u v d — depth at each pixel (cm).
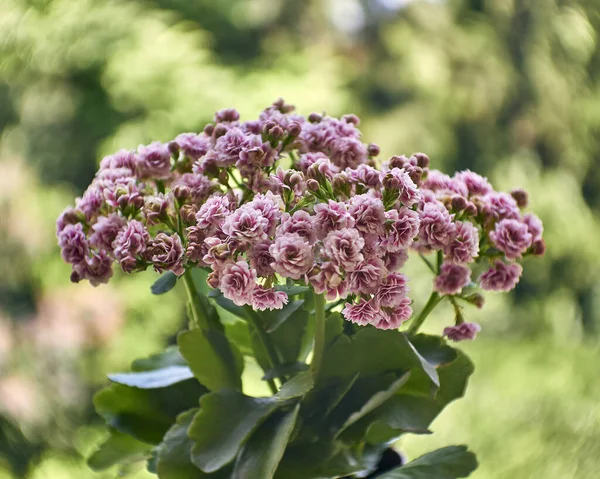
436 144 284
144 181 57
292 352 58
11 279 209
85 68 220
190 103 220
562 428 150
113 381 58
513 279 56
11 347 200
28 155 219
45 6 220
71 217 55
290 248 49
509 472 139
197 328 57
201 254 52
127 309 212
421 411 56
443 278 56
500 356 222
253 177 53
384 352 55
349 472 55
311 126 56
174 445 55
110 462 61
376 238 51
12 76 219
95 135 222
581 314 284
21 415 195
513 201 56
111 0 229
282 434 53
